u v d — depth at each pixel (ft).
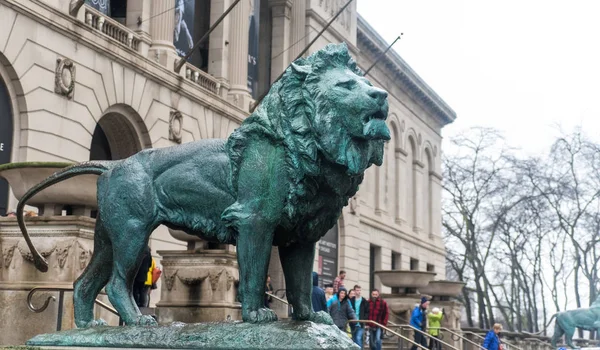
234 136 15.97
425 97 172.45
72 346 15.60
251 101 100.17
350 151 15.17
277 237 16.15
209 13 101.50
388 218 153.38
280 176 15.47
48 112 64.95
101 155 80.02
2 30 60.13
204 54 98.37
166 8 84.69
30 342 16.14
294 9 115.65
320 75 15.48
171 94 84.07
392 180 158.51
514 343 117.08
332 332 14.98
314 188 15.44
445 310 102.22
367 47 144.56
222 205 16.07
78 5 67.67
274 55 112.88
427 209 180.14
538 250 184.75
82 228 35.53
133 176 16.69
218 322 15.47
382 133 15.12
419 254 170.40
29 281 35.42
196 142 16.89
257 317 15.20
